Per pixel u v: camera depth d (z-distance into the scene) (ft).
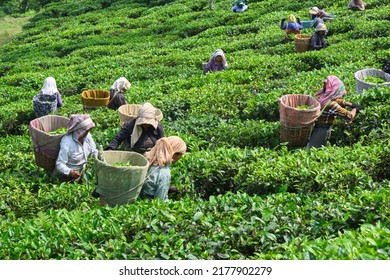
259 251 22.35
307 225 23.50
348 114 32.32
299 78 46.98
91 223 23.80
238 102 44.14
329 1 93.61
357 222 23.68
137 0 147.54
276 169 29.04
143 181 26.63
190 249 21.70
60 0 177.88
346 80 43.45
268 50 65.72
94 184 30.12
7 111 49.11
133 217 23.76
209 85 47.78
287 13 90.38
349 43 59.57
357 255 18.81
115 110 42.96
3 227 24.97
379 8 81.15
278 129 36.17
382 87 37.29
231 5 112.47
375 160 29.27
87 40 104.01
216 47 73.26
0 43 146.30
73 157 29.78
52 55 99.19
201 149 36.17
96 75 63.62
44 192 29.50
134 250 21.81
